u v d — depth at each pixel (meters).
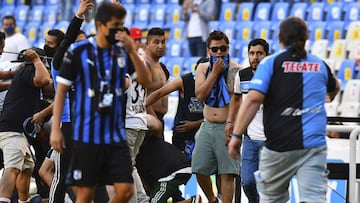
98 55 17.30
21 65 22.91
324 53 43.78
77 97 17.36
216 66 22.17
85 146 17.19
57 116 17.30
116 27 17.12
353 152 20.98
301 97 17.44
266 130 17.73
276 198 18.20
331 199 24.48
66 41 20.94
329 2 48.53
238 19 49.78
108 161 17.38
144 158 23.78
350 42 43.47
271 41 46.47
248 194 22.78
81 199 17.47
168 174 23.59
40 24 55.41
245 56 46.69
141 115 22.11
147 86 18.02
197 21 47.44
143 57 24.41
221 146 22.48
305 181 17.41
